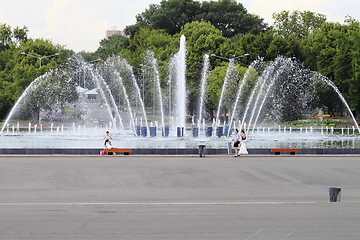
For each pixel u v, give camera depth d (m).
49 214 18.16
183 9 155.88
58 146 48.28
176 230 15.65
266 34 111.19
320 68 103.31
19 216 17.78
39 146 48.16
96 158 37.81
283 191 23.77
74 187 24.73
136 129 62.44
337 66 97.00
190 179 27.45
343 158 38.84
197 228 15.93
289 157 39.34
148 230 15.65
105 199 21.44
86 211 18.75
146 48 134.00
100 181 26.62
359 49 92.88
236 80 97.25
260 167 32.69
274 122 100.19
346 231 15.57
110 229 15.78
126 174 29.14
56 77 105.19
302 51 109.00
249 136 64.69
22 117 103.38
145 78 126.38
